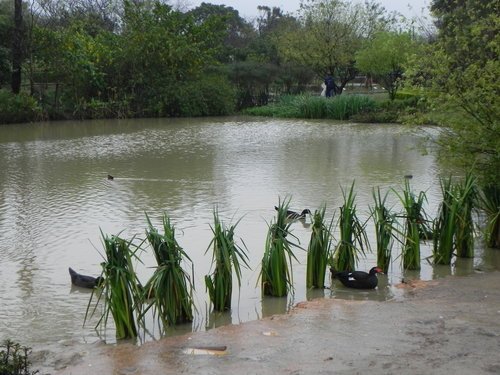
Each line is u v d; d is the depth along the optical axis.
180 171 20.81
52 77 42.56
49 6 52.34
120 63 45.50
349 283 9.70
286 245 9.56
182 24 48.97
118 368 6.77
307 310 8.48
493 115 11.52
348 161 23.06
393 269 10.70
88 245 12.06
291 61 57.34
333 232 12.74
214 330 7.82
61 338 7.96
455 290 9.38
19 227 13.45
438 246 10.95
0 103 38.78
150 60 45.91
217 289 8.80
